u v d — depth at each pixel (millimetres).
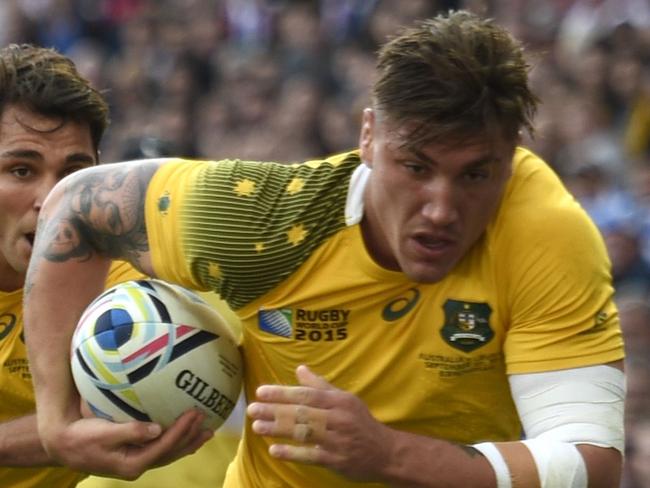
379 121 12734
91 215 14117
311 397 12562
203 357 13953
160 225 13836
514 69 12539
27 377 16156
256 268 13555
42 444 14773
